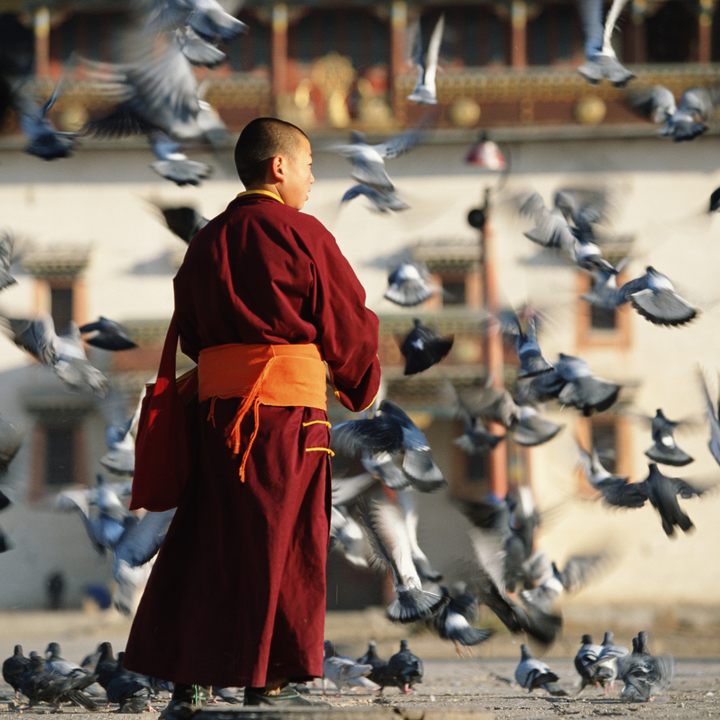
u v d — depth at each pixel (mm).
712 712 24734
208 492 16172
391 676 31516
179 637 16016
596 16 33281
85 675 27297
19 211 117938
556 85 116688
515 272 116250
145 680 25609
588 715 23688
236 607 15727
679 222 114875
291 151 16766
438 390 110312
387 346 111875
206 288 16250
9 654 59406
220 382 16250
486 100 117000
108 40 117000
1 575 112812
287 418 16078
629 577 111562
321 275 16188
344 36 118562
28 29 116562
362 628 84938
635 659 28859
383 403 30141
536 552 33000
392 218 116562
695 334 116000
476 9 119000
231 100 117250
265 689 15836
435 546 81812
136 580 30031
